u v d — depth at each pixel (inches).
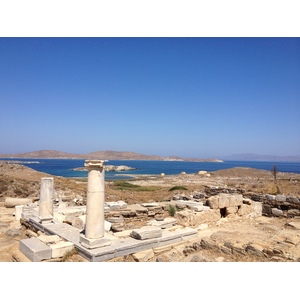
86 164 421.7
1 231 627.5
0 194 1184.2
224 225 649.0
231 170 3228.3
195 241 504.4
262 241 468.1
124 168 5693.9
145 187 1807.3
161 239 467.5
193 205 776.3
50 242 435.2
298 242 438.3
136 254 426.6
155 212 761.0
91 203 418.3
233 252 424.2
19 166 2090.3
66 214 674.8
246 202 755.4
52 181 598.5
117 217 690.2
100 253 398.0
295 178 2129.7
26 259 413.4
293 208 726.5
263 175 2763.3
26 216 655.1
